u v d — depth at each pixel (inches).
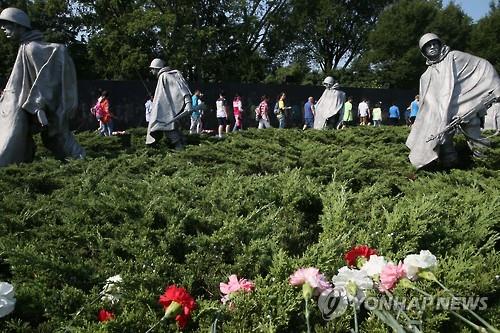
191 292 142.3
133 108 971.3
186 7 1382.9
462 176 280.1
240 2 1465.3
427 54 340.5
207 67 1430.9
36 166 272.5
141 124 975.0
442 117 327.0
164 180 213.2
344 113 860.6
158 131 434.6
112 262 152.0
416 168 322.0
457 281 128.2
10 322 128.3
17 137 296.5
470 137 339.0
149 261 146.5
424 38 338.3
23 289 133.3
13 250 146.1
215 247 156.9
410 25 1914.4
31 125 307.9
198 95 776.9
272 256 150.1
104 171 259.4
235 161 321.4
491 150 338.0
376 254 135.8
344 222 163.6
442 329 124.8
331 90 786.8
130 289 133.5
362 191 206.4
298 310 123.6
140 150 384.8
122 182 221.9
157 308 129.6
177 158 328.2
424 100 337.7
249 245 153.6
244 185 206.5
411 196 237.8
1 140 294.5
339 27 2130.9
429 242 158.9
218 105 903.1
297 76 1985.7
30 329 127.3
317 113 792.9
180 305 117.1
